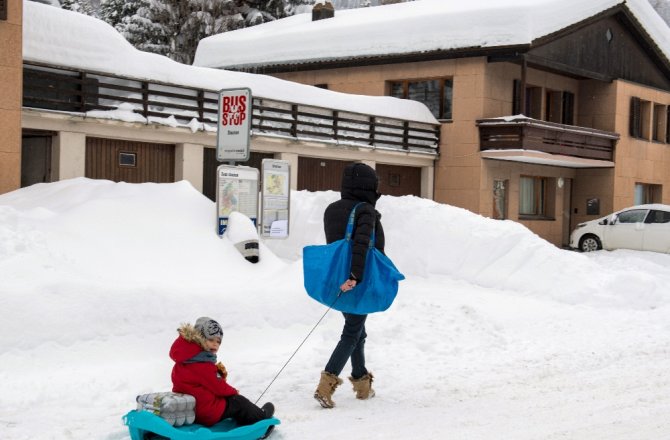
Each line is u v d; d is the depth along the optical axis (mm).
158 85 17734
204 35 37594
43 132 16062
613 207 28391
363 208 6367
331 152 22203
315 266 6324
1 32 12273
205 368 5215
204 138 18578
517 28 23719
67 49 15922
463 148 25109
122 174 17438
